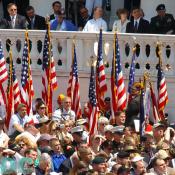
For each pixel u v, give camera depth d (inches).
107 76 2162.9
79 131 1900.8
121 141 1893.5
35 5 2338.8
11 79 2070.6
